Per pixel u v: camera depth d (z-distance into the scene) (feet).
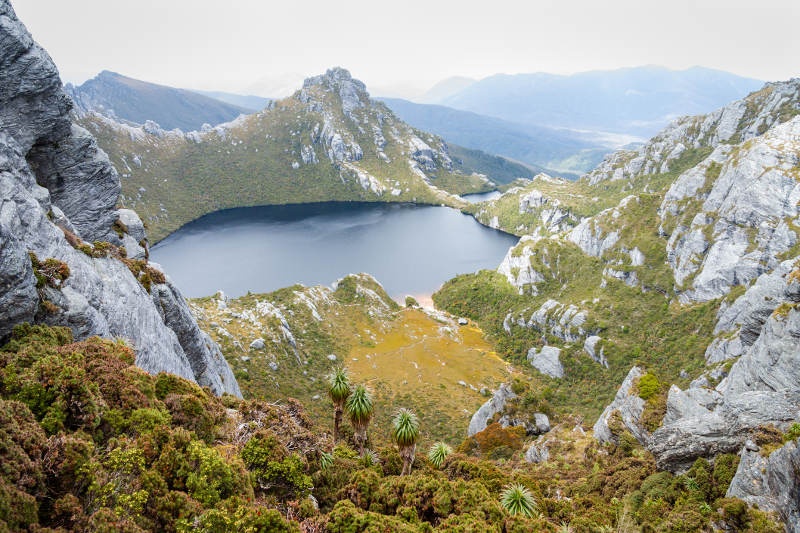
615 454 221.05
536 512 143.84
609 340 549.54
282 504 117.70
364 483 138.51
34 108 198.18
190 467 97.55
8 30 182.50
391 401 433.48
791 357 178.81
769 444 138.62
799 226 465.47
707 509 140.46
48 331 129.59
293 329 546.26
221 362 288.51
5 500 67.92
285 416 171.32
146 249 295.28
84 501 82.12
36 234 151.74
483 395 483.10
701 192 646.33
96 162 237.45
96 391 106.11
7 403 89.15
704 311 508.12
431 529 115.44
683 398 204.74
